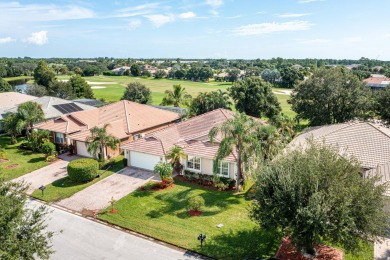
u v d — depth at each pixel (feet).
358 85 145.07
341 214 44.34
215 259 55.72
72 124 129.59
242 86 177.17
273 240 61.05
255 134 81.66
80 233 65.57
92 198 82.53
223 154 79.10
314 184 46.83
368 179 49.49
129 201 80.12
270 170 52.29
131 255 57.62
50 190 87.97
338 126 107.76
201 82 512.22
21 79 460.55
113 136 107.55
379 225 46.37
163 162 90.84
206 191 85.97
